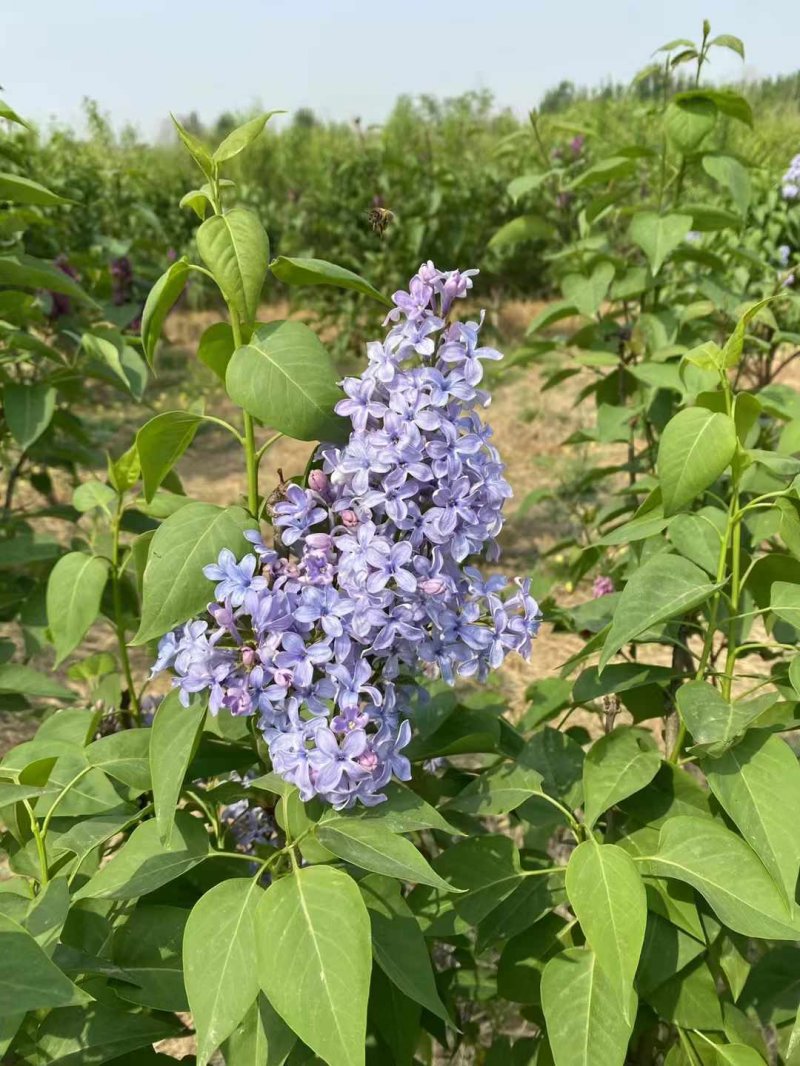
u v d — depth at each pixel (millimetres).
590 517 1071
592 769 417
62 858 424
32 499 1558
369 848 343
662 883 404
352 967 302
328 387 384
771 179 1686
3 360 727
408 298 378
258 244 381
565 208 1000
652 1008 445
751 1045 419
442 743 467
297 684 346
